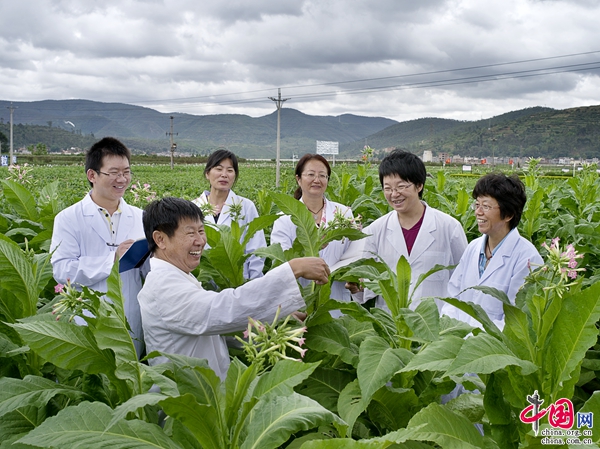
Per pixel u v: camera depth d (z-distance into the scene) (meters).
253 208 6.42
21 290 3.41
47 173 61.16
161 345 3.14
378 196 9.25
